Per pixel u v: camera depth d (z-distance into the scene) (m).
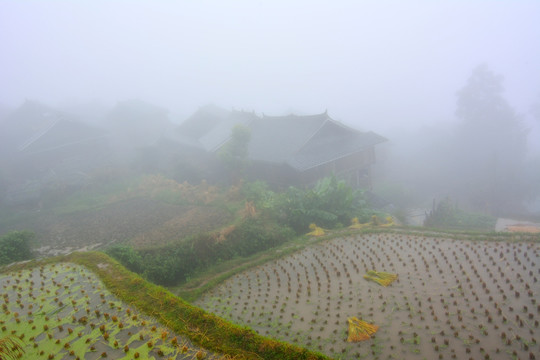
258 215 16.95
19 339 6.68
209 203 20.16
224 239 14.66
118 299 7.78
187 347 5.96
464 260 10.74
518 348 6.74
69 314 7.41
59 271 9.58
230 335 6.09
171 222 17.64
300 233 17.02
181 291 11.41
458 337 7.21
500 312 7.82
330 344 7.46
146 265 12.95
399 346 7.15
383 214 20.66
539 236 11.95
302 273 11.39
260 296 10.18
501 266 10.10
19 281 9.27
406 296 9.02
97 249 15.13
